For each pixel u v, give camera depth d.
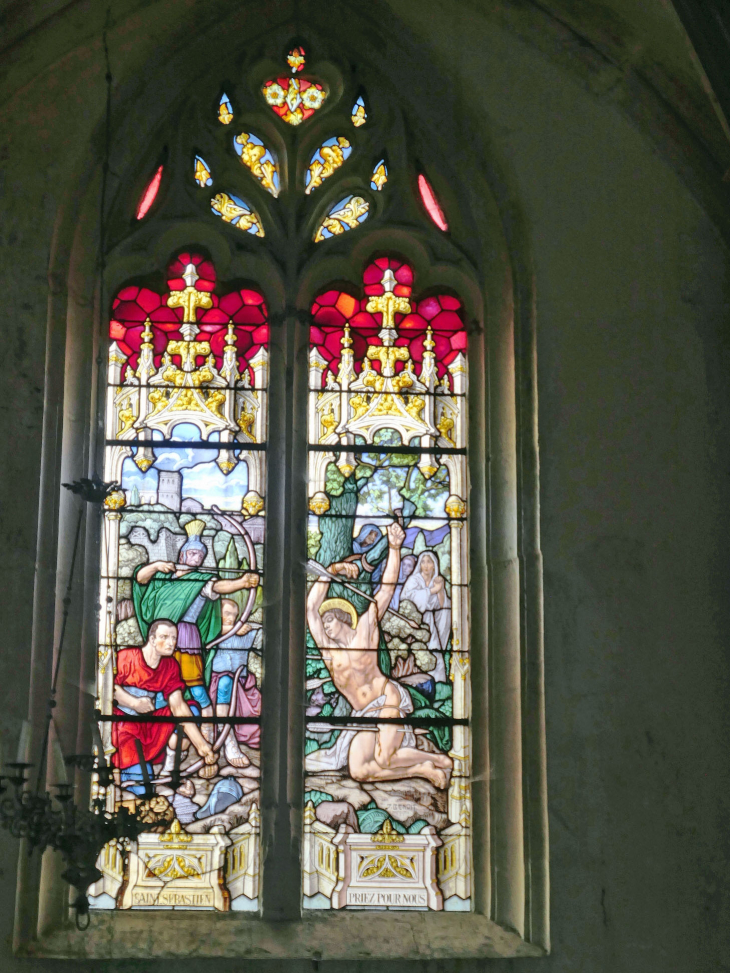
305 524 7.60
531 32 7.89
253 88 8.29
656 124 7.78
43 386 7.31
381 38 8.15
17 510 7.10
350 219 8.16
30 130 7.69
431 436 7.87
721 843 6.91
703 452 7.45
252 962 6.61
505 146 7.89
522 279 7.74
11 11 7.43
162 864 7.05
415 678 7.45
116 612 7.45
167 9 7.91
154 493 7.66
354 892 7.07
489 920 6.97
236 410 7.85
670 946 6.75
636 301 7.66
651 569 7.27
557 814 6.89
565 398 7.50
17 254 7.48
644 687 7.10
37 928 6.63
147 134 7.96
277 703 7.25
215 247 8.02
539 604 7.20
